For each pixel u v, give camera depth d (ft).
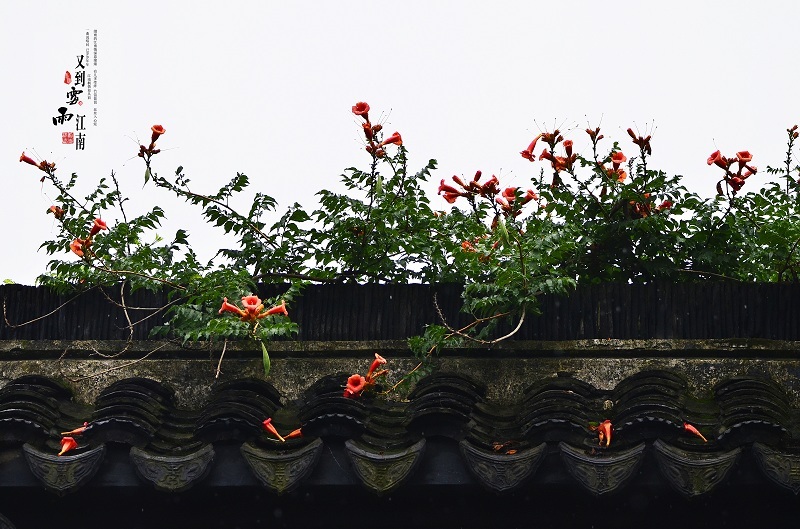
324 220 20.06
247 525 17.74
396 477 16.01
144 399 17.21
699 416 17.15
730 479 15.96
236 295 18.95
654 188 20.43
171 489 16.05
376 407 17.44
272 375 18.54
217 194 20.68
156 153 20.71
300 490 16.70
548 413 16.43
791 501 17.21
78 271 19.35
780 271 20.52
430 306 19.12
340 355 18.78
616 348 18.49
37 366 18.83
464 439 16.28
